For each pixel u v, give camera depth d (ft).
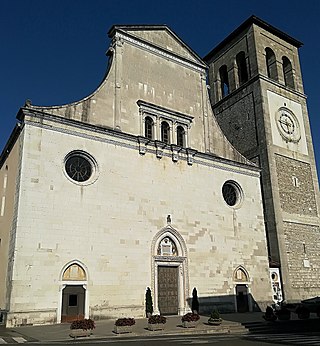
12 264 70.23
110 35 102.63
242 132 135.95
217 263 99.55
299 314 84.38
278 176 123.65
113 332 61.62
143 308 82.89
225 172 110.42
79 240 78.48
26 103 79.71
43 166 78.38
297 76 149.07
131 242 85.51
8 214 83.61
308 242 122.62
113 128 92.17
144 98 100.83
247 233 108.78
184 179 100.22
